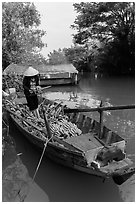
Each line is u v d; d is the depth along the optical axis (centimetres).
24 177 1057
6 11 3531
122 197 904
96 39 4094
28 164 1153
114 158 993
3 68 3656
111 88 2716
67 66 3056
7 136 1416
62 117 1396
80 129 1305
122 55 3950
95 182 985
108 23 3869
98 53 4062
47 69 2995
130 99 2189
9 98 1670
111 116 1727
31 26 3834
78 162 951
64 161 1024
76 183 992
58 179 1025
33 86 1327
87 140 1089
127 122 1603
